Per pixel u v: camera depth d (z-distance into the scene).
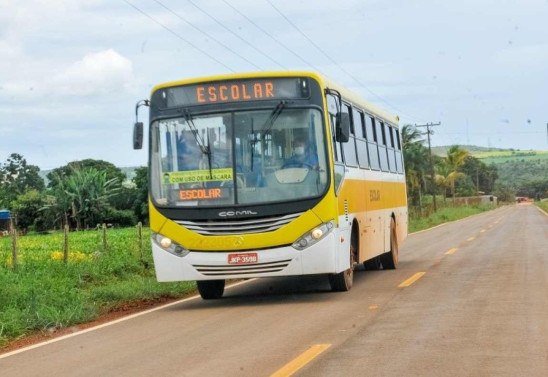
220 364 8.62
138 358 9.34
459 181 160.38
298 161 13.66
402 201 22.62
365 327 10.59
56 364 9.41
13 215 70.94
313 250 13.48
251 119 13.85
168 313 13.80
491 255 23.36
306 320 11.57
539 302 12.23
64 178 75.69
